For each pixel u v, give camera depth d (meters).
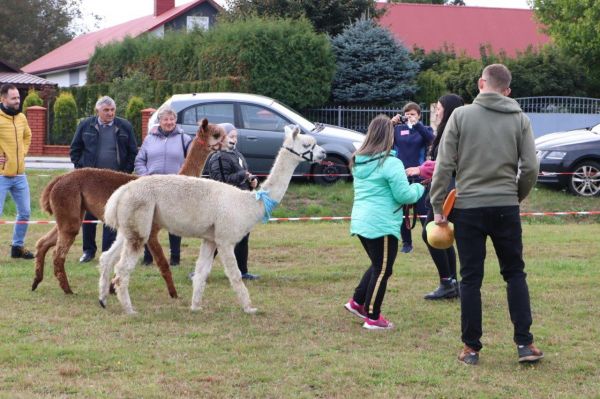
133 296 8.15
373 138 6.66
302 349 6.28
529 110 26.12
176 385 5.36
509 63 28.73
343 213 14.91
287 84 23.17
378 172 6.63
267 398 5.18
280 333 6.78
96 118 10.03
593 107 26.05
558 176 15.79
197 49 25.80
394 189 6.58
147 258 9.81
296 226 13.47
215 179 8.75
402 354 6.19
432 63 30.55
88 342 6.38
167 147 9.71
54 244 8.36
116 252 7.66
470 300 5.92
